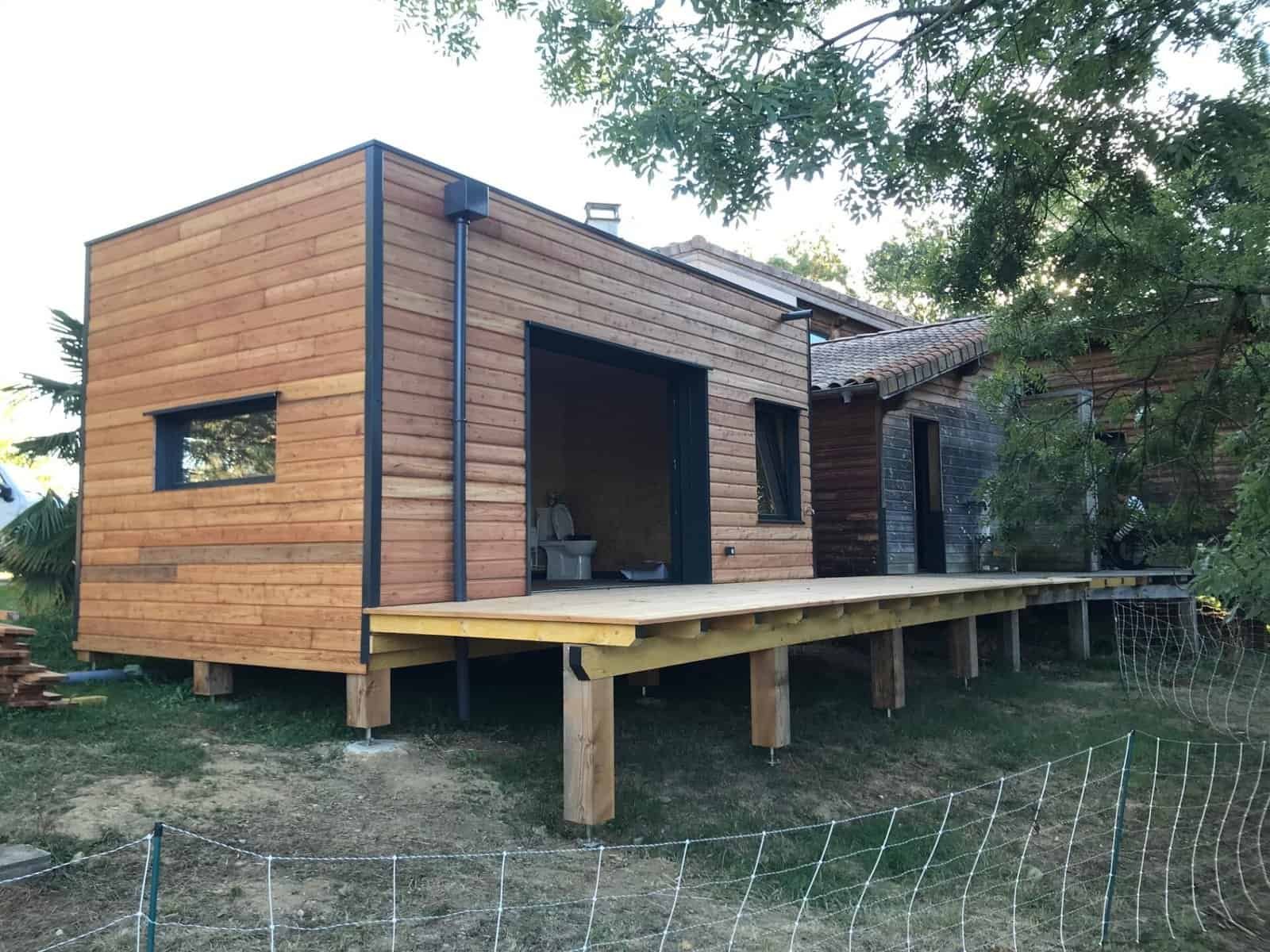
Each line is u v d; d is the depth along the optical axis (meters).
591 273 8.06
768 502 10.66
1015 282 9.37
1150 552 11.27
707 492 9.39
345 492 6.19
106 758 5.27
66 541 9.46
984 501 12.72
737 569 9.71
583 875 4.47
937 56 7.36
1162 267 9.09
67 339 10.27
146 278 7.65
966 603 9.20
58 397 10.05
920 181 7.70
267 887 3.83
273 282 6.74
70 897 3.66
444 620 5.63
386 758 5.76
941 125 7.60
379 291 6.17
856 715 8.23
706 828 5.31
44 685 6.16
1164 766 7.45
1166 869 5.43
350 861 4.29
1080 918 4.70
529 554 7.25
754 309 10.34
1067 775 7.06
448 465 6.63
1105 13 7.05
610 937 3.90
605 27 7.01
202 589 7.01
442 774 5.60
